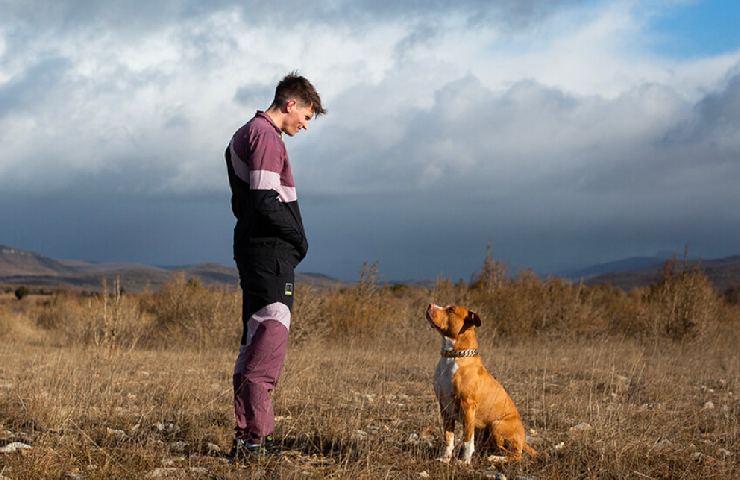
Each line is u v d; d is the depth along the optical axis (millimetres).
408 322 18047
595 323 19453
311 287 17141
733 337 19781
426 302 19172
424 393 9508
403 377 11078
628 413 7781
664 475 5445
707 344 18047
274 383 5266
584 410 7926
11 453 5086
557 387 10180
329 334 17578
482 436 5867
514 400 8828
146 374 10766
